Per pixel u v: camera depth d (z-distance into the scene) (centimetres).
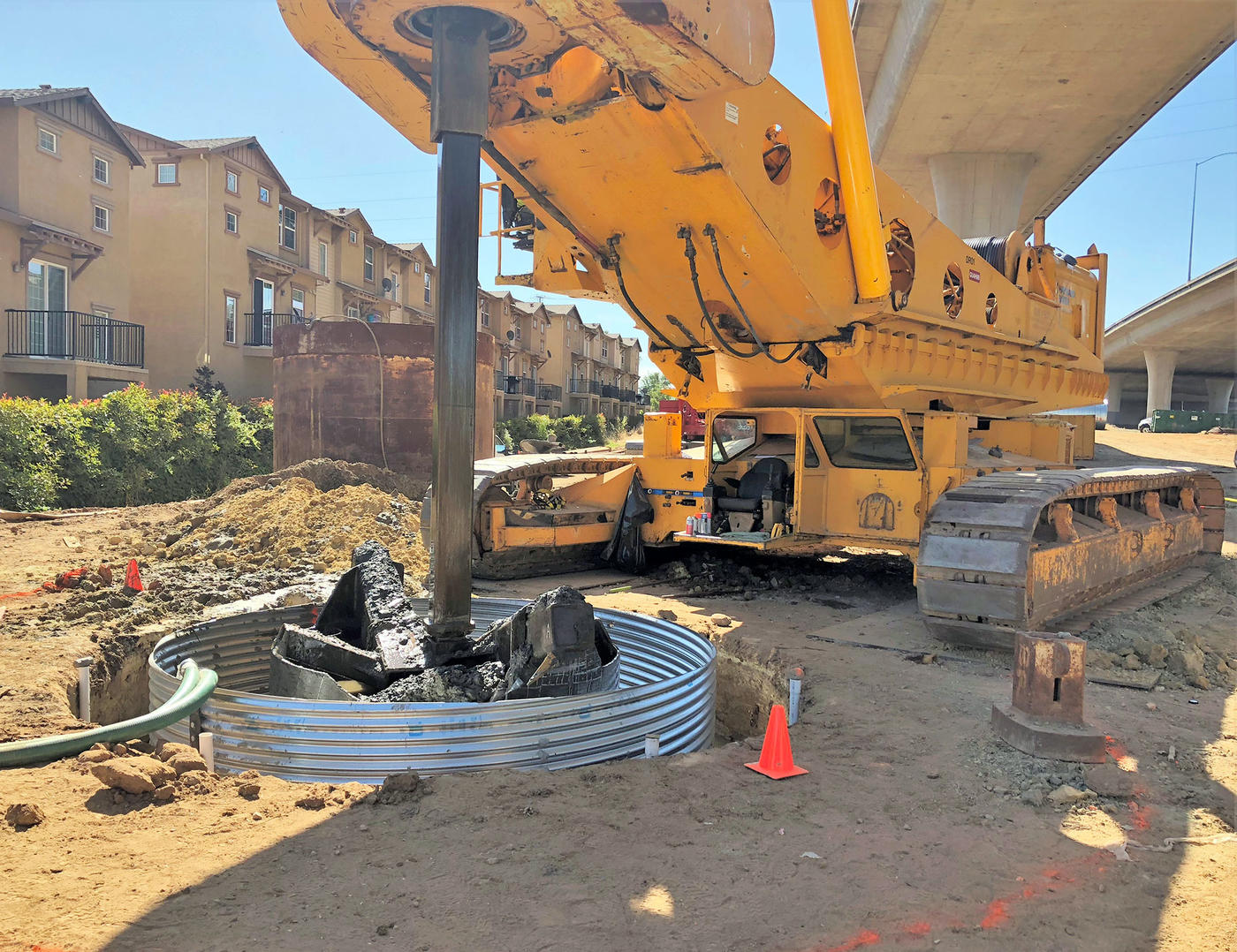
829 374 804
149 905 283
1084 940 278
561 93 591
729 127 605
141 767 375
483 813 361
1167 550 934
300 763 415
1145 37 1980
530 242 819
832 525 859
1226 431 4234
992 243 1006
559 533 946
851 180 707
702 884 307
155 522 1285
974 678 586
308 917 279
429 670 482
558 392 5966
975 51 2061
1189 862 331
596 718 444
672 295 774
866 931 280
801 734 479
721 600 873
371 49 518
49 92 2227
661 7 430
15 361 2131
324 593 816
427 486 1495
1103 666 606
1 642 636
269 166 3120
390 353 1570
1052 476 716
